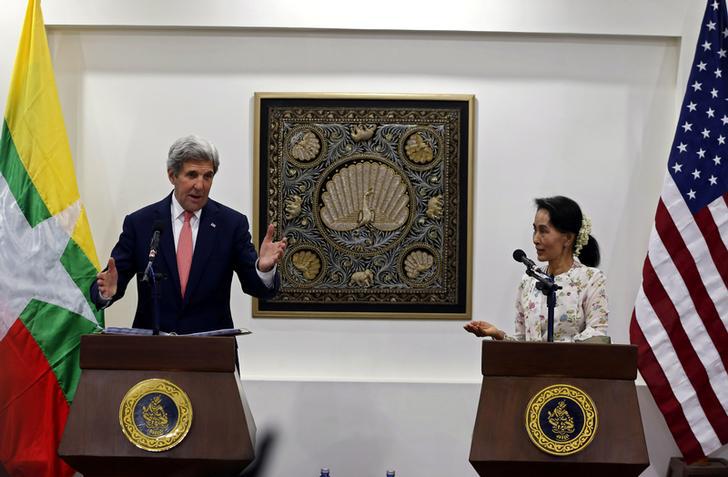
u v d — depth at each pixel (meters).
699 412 4.38
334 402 4.58
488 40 4.72
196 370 2.84
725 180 4.41
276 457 4.55
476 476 4.57
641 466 2.83
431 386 4.58
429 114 4.69
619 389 2.88
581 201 4.75
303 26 4.61
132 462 2.81
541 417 2.86
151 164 4.73
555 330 3.64
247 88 4.72
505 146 4.73
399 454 4.57
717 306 4.39
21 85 4.27
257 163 4.69
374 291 4.71
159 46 4.72
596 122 4.74
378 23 4.61
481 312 4.74
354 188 4.71
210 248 3.69
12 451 4.07
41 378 4.12
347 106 4.69
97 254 4.73
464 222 4.70
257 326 4.73
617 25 4.64
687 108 4.45
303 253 4.71
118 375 2.85
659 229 4.44
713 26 4.45
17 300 4.12
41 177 4.22
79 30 4.71
